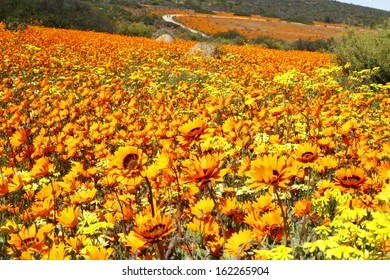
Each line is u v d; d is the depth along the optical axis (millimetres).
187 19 80688
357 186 3104
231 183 4820
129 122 6699
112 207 3609
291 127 7004
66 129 6117
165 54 21281
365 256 2363
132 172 2779
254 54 23875
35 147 5258
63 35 26562
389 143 4910
